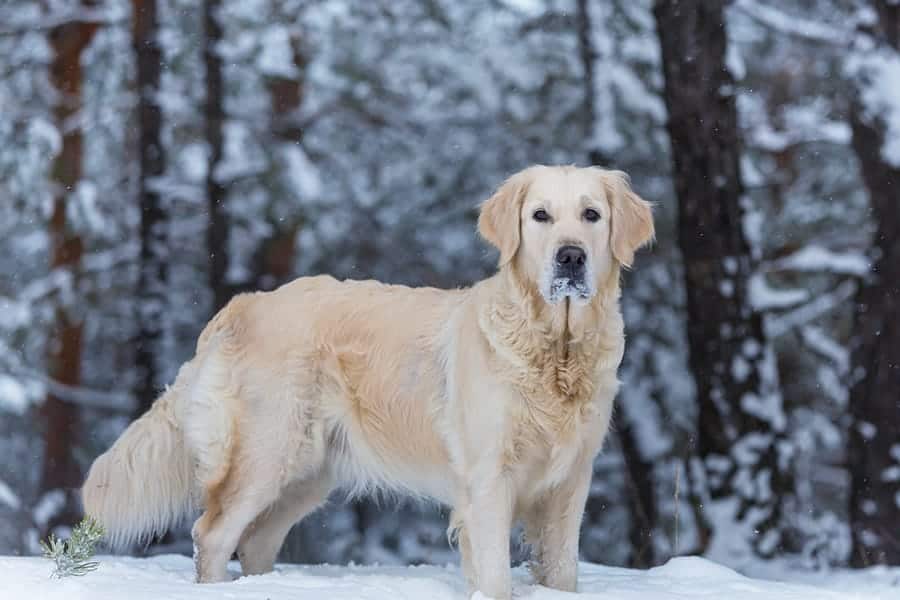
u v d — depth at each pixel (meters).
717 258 10.84
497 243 6.28
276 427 6.82
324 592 5.41
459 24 16.83
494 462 6.01
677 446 15.12
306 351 6.87
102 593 5.03
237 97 16.27
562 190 6.14
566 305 5.95
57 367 15.87
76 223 15.30
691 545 10.69
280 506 7.24
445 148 16.48
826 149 16.25
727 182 10.94
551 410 6.00
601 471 16.06
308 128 16.30
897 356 10.20
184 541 14.65
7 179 15.88
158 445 7.22
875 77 10.48
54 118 15.92
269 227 15.16
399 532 16.77
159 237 15.43
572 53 16.30
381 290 6.94
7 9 16.14
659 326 15.87
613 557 16.00
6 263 16.47
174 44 15.69
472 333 6.17
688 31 11.00
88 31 16.12
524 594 6.01
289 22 16.06
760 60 16.25
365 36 16.45
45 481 15.62
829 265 11.05
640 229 6.42
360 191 16.08
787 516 10.43
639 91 14.94
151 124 15.49
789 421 15.41
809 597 6.12
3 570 5.55
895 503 10.05
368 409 6.72
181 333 16.16
